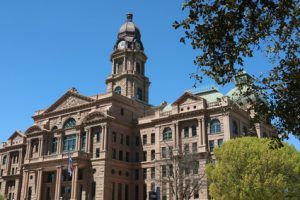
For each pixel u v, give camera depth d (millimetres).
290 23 21672
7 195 120000
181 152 79875
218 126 85375
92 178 91000
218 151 67938
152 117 99562
